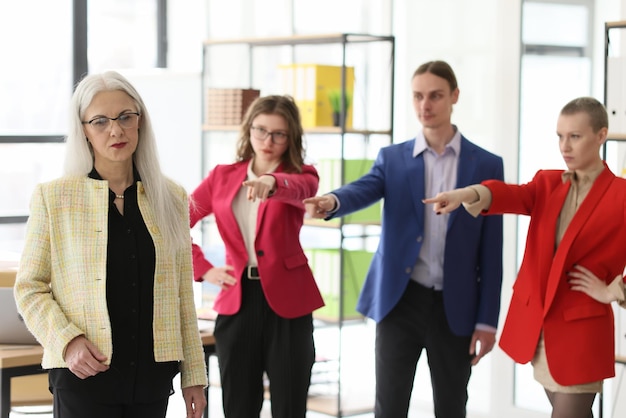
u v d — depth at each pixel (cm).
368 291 453
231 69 826
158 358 304
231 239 423
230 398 421
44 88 855
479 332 434
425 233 436
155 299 305
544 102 613
